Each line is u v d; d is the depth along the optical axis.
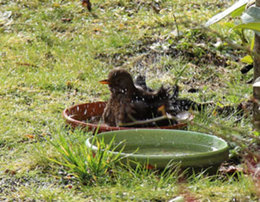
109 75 10.38
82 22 18.92
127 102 10.34
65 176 8.23
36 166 8.66
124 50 16.45
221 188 7.64
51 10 19.80
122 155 8.10
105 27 18.42
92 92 13.62
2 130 10.33
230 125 10.99
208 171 8.17
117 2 20.56
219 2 20.67
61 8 19.95
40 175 8.35
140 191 7.53
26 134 10.21
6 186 7.98
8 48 16.48
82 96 13.23
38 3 20.38
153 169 7.98
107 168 8.16
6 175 8.35
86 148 8.38
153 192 7.48
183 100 11.99
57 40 17.36
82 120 11.41
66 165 8.07
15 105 12.12
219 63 15.56
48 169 8.56
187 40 16.50
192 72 14.84
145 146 9.30
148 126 10.51
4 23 18.59
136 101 10.41
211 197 7.38
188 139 9.28
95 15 19.56
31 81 13.84
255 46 8.25
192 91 13.77
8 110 11.70
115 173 8.16
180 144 9.29
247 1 6.93
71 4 20.39
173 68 15.16
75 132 9.93
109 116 10.63
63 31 18.25
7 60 15.34
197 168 8.01
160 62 15.48
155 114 10.51
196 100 12.87
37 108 12.04
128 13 19.77
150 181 7.85
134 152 8.28
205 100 13.02
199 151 9.04
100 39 17.42
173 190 7.54
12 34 17.72
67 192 7.70
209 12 19.34
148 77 14.76
